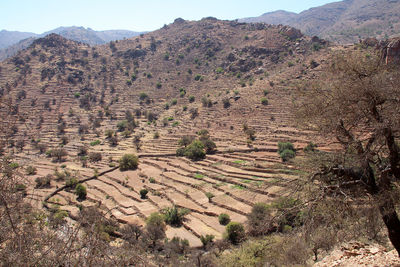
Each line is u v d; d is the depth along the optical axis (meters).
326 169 12.24
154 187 63.94
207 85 153.00
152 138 107.62
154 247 37.56
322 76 13.53
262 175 61.84
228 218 46.00
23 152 97.19
